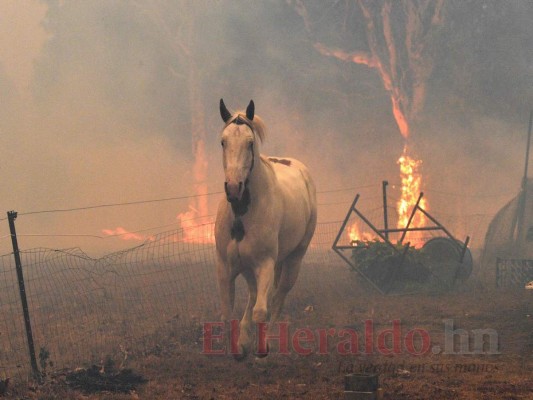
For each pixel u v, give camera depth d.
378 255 15.62
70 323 11.55
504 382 7.76
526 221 19.53
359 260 16.06
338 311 12.78
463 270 16.41
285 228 9.19
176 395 7.28
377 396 6.52
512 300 14.18
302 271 18.48
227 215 8.51
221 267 8.67
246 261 8.50
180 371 8.39
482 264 19.69
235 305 13.12
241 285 15.76
